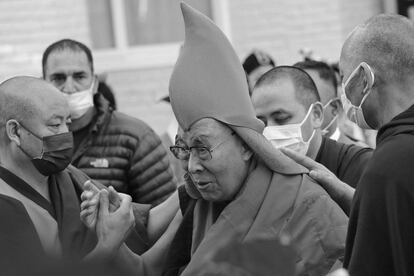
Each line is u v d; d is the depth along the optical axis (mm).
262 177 5457
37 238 5516
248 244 3129
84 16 13039
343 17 14250
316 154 6801
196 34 5426
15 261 3727
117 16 13539
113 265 5328
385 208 4629
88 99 7926
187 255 5762
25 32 12859
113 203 5742
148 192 7883
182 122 5379
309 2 13578
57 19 12953
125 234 5652
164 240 6035
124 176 7879
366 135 9383
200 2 13625
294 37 13555
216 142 5332
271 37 13539
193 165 5383
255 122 5414
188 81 5352
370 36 5008
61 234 5852
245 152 5457
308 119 6742
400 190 4602
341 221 5352
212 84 5348
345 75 5098
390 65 4965
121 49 13539
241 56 13516
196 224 5672
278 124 6742
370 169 4695
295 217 5348
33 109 5836
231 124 5336
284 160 5488
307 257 5262
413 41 4988
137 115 13516
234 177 5414
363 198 4691
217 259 3146
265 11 13531
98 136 7902
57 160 5859
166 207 6371
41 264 3020
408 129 4750
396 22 5023
